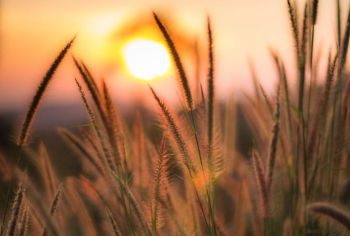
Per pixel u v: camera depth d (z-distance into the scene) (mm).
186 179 983
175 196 1049
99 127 934
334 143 1051
